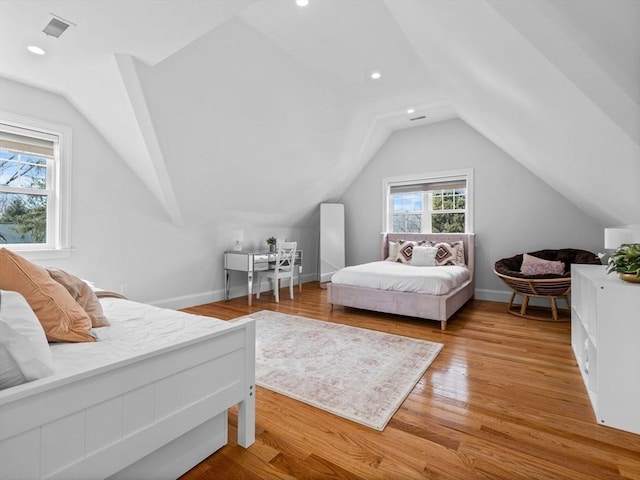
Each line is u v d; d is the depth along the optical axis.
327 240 5.88
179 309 4.11
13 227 2.83
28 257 2.80
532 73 1.52
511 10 1.23
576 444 1.55
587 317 2.22
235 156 3.70
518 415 1.80
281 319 3.72
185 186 3.62
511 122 2.59
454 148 4.98
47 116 2.89
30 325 1.04
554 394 2.03
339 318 3.79
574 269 2.71
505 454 1.48
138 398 1.13
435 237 5.10
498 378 2.25
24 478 0.88
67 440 0.96
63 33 1.99
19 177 2.84
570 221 4.21
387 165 5.64
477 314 3.97
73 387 0.97
